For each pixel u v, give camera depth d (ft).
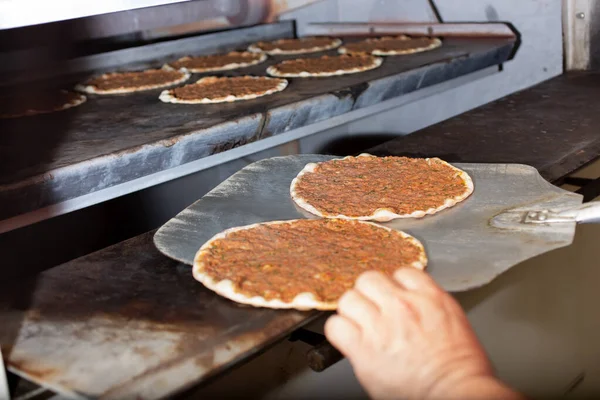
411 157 5.89
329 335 2.76
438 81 8.42
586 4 8.22
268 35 10.95
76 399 2.95
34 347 3.34
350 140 9.42
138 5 4.79
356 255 3.95
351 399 4.09
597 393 5.21
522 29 8.95
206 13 10.19
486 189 4.90
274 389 4.07
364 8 10.62
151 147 5.84
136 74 9.03
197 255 4.06
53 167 5.39
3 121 7.11
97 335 3.42
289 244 4.14
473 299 4.42
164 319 3.52
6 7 4.10
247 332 3.35
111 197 5.74
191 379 3.02
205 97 7.44
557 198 4.61
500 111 7.02
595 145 5.83
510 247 4.00
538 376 4.89
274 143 6.90
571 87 7.74
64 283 3.97
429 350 2.57
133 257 4.23
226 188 5.14
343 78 8.06
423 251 3.98
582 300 5.19
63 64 9.00
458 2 9.59
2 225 5.08
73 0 4.37
